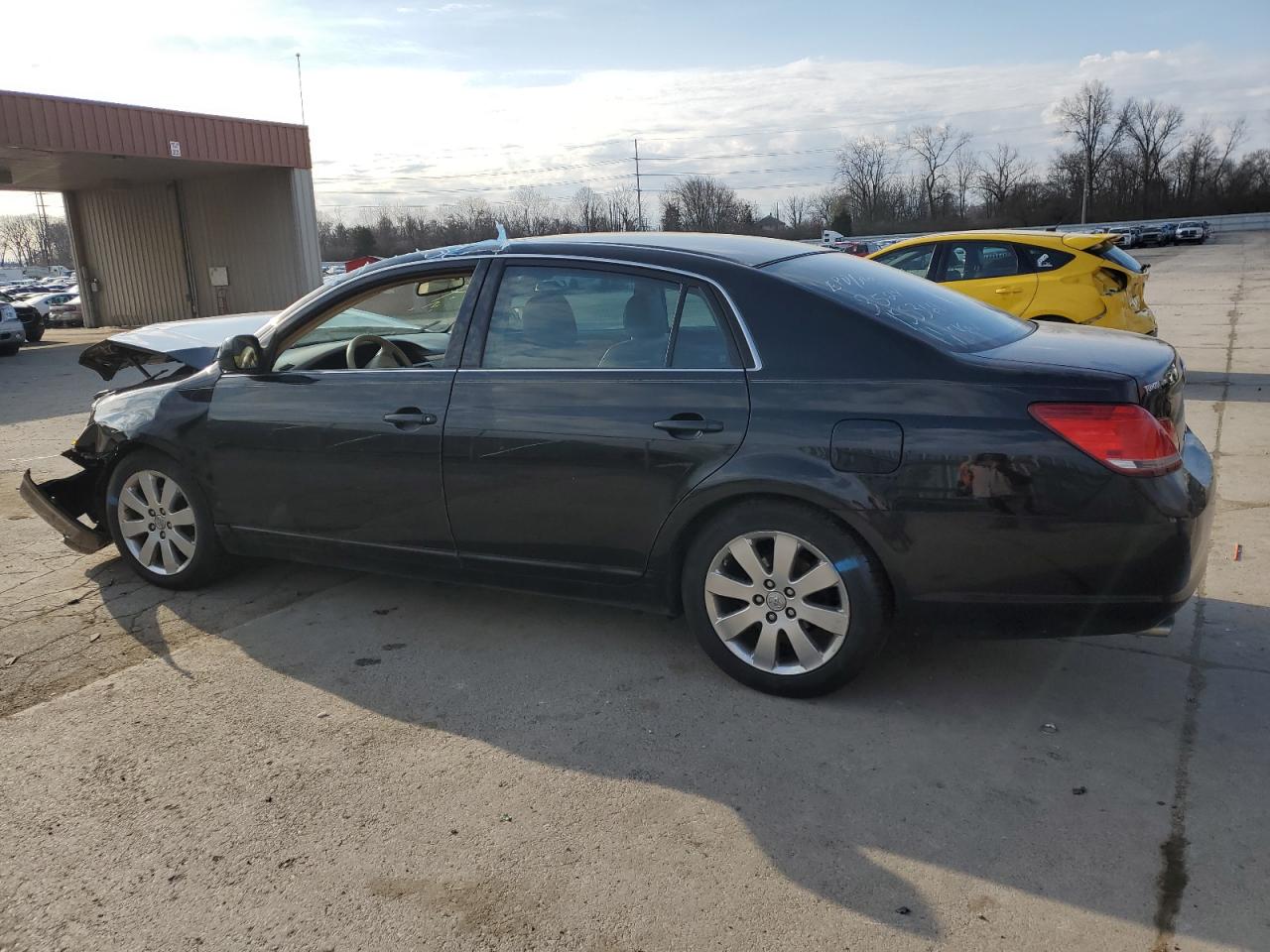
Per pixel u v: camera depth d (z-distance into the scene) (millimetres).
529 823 2654
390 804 2758
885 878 2389
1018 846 2492
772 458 3074
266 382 4066
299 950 2203
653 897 2344
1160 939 2152
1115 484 2770
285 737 3150
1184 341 12516
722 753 2986
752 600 3270
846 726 3127
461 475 3623
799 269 3406
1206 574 4312
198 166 22016
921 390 2949
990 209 87562
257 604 4332
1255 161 81938
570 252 3559
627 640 3854
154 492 4441
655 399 3271
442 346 3828
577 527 3469
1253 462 6191
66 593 4523
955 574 2951
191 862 2521
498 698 3389
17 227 123375
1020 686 3363
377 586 4523
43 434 8930
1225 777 2768
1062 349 3172
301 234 23500
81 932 2273
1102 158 84938
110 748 3100
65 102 18344
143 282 26953
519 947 2191
